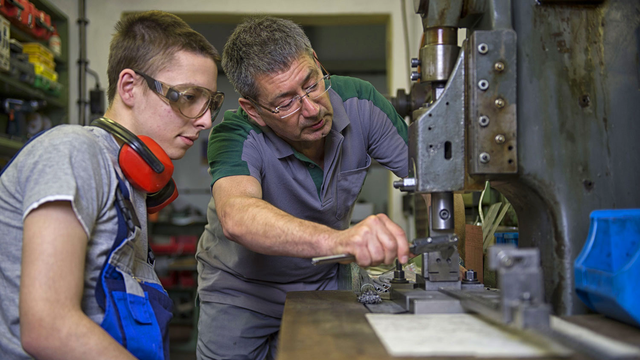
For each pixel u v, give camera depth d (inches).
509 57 36.0
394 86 140.6
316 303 41.6
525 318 24.9
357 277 56.7
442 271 41.6
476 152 36.1
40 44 120.6
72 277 33.3
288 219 40.9
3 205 36.7
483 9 38.1
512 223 65.3
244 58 50.8
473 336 28.3
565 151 36.7
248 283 65.4
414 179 39.4
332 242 37.2
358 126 62.1
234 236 43.8
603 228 32.5
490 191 70.2
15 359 35.8
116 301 37.4
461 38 89.4
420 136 38.2
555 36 37.0
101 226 38.0
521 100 36.7
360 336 29.3
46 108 135.0
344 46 242.8
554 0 36.8
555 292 36.6
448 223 40.4
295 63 49.5
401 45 140.7
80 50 137.9
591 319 32.8
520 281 26.0
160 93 42.3
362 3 142.6
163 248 192.2
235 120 58.4
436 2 38.9
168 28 43.2
